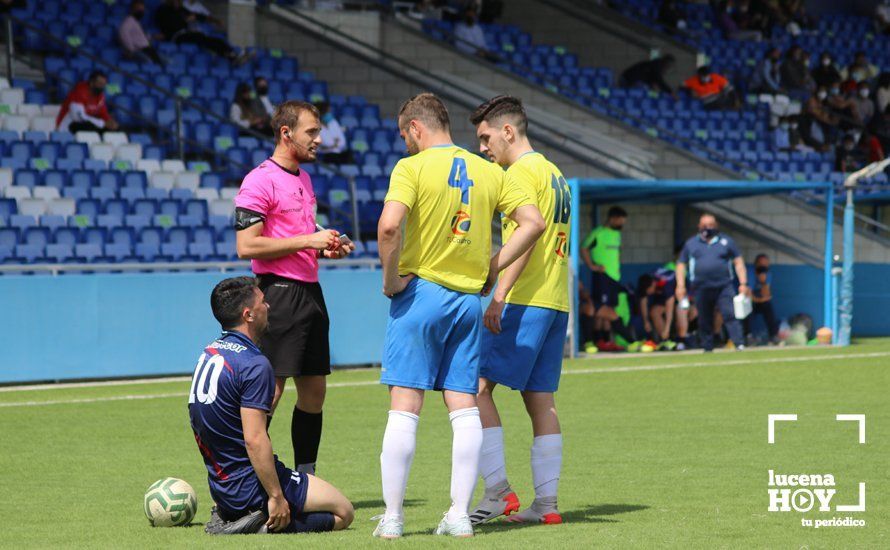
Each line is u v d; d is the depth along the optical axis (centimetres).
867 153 6303
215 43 5012
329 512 1348
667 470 1789
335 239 1517
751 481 1695
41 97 4344
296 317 1552
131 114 4303
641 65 6053
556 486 1423
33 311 3044
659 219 4600
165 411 2484
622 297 4181
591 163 4847
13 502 1549
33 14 4800
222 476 1317
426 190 1294
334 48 5306
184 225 3859
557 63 6038
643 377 3125
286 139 1578
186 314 3253
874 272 4625
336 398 2712
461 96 5334
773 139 6019
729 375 3161
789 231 4553
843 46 7550
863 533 1342
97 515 1460
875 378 3075
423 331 1298
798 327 4372
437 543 1256
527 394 1448
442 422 2336
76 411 2483
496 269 1350
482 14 6141
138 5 4741
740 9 7144
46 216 3672
